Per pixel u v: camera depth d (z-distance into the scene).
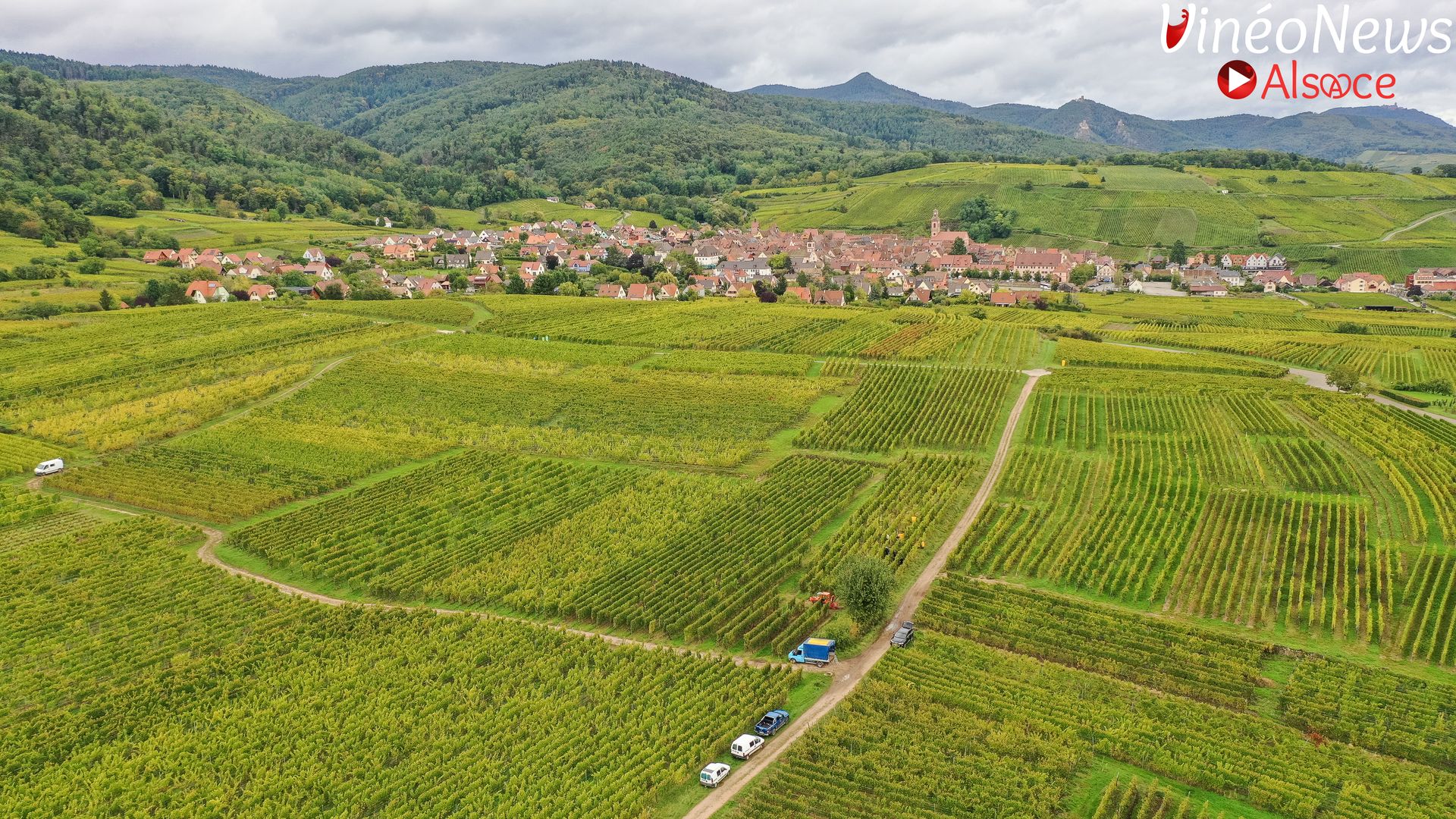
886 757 65.75
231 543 107.38
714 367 178.38
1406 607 86.50
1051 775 64.00
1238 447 129.62
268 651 83.19
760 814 60.47
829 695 75.81
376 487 122.38
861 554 95.31
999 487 118.81
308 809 62.59
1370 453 124.56
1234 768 63.53
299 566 101.31
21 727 72.75
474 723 71.44
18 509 113.50
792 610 89.94
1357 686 73.62
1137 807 60.91
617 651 81.62
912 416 147.38
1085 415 147.12
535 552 102.56
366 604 94.06
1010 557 97.38
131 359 178.00
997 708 71.69
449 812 62.56
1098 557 98.25
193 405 154.50
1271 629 84.31
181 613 90.56
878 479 124.12
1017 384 166.25
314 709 74.69
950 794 61.75
